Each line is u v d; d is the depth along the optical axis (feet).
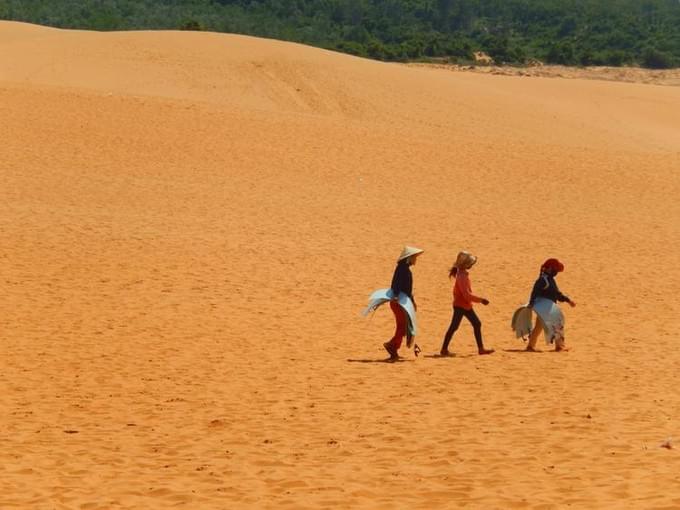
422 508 47.91
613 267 142.10
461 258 90.43
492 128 320.91
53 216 154.30
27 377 79.25
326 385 77.56
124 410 69.92
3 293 111.04
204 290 117.19
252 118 248.73
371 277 128.88
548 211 187.32
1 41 416.46
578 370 82.48
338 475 53.98
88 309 106.11
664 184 218.38
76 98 249.55
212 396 74.02
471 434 62.23
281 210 171.83
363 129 252.83
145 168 197.47
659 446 57.88
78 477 54.08
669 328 103.04
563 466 54.54
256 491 51.34
